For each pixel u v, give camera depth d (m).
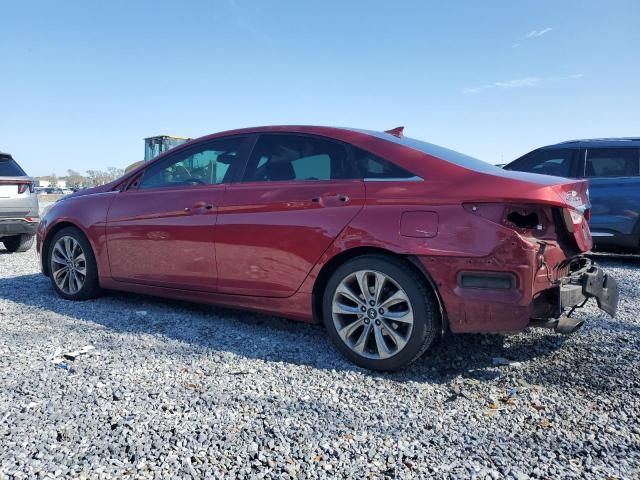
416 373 2.98
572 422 2.37
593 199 6.83
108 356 3.16
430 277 2.84
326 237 3.17
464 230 2.75
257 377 2.87
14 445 2.11
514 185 2.72
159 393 2.63
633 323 3.91
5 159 8.10
